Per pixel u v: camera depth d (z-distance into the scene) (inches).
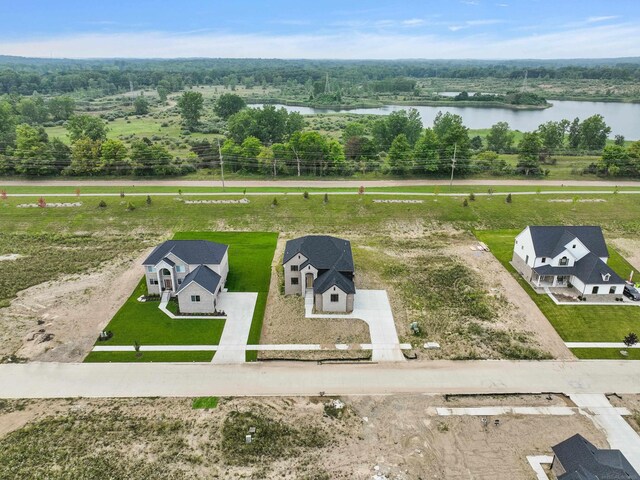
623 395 1668.3
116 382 1704.0
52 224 3122.5
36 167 4010.8
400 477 1332.4
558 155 5216.5
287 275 2274.9
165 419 1529.3
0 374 1732.3
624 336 1995.6
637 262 2679.6
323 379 1736.0
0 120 5477.4
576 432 1502.2
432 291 2342.5
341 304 2138.3
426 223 3208.7
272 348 1900.8
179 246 2313.0
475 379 1740.9
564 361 1845.5
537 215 3307.1
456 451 1424.7
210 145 5162.4
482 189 3789.4
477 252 2790.4
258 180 4057.6
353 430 1499.8
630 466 1283.2
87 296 2277.3
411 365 1814.7
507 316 2133.4
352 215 3289.9
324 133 6417.3
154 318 2096.5
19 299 2245.3
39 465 1344.7
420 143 4291.3
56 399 1616.6
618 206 3422.7
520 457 1406.3
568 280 2396.7
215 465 1355.8
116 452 1393.9
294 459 1384.1
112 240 2942.9
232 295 2288.4
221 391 1667.1
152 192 3641.7
